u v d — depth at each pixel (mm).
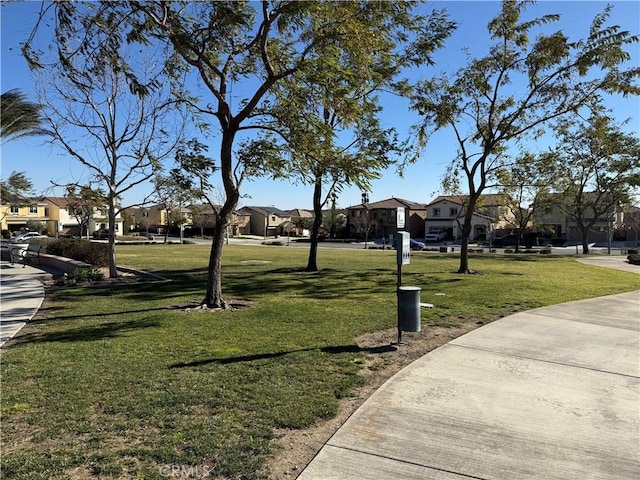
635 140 28375
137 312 8469
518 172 23938
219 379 4746
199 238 65250
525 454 3285
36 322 7656
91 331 6926
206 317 7973
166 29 6977
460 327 7250
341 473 3020
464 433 3598
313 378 4809
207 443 3379
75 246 19125
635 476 3020
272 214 87750
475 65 15469
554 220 56562
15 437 3482
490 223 49531
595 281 14016
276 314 8242
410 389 4516
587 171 30844
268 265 19453
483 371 5082
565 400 4285
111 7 6371
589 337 6641
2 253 23219
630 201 30328
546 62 14289
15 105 13594
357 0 7348
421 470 3062
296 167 8938
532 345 6176
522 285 12500
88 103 12805
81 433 3545
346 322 7539
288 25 8516
